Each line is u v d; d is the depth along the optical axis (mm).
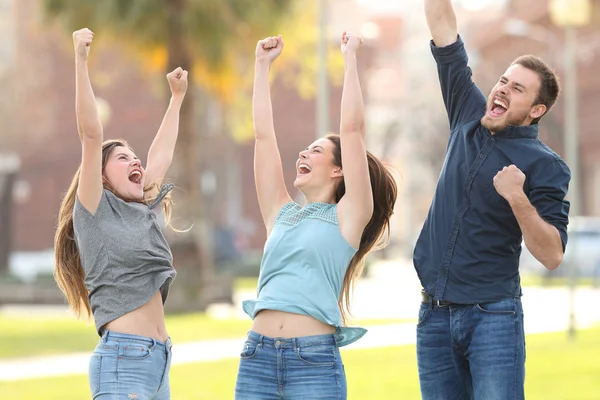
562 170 16219
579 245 98875
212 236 117812
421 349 16656
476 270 16125
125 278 15891
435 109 154500
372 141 167750
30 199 165625
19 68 155000
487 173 16188
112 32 68125
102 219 16016
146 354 15719
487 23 159500
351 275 17031
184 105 69625
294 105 167375
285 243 15797
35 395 32875
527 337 49000
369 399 30688
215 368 39500
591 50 136250
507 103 16281
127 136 161500
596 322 56156
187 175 69312
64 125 160750
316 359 15344
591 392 31641
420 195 175625
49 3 69062
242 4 69062
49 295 79375
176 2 68250
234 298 74562
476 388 16109
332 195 16484
